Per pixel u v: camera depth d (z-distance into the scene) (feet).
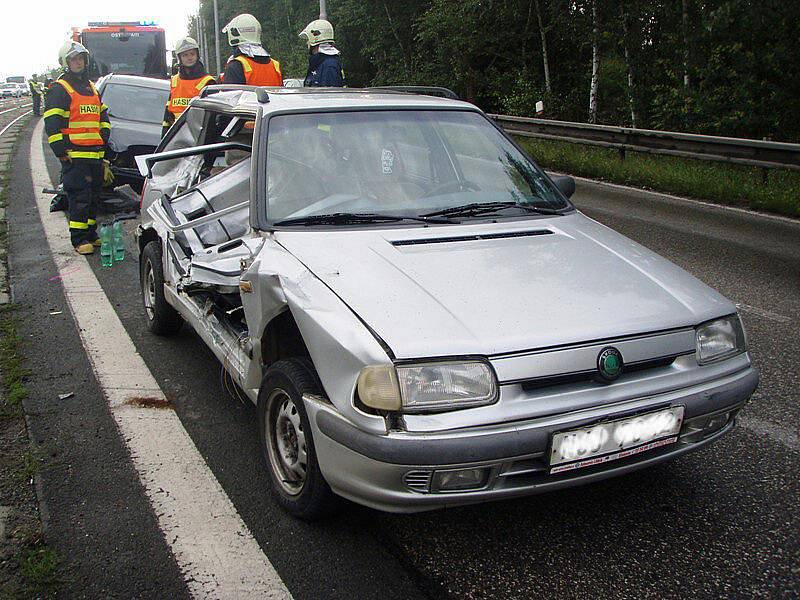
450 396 8.35
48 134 24.91
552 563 9.23
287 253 10.61
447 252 10.56
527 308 9.23
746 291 20.85
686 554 9.37
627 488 10.96
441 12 71.87
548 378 8.64
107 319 18.90
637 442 9.01
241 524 10.04
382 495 8.45
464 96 76.69
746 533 9.80
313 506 9.65
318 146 12.53
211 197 14.48
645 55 59.82
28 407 13.71
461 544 9.64
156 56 79.61
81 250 25.75
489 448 8.23
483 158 13.46
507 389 8.50
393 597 8.61
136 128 36.04
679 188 37.29
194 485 11.05
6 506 10.47
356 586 8.79
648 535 9.78
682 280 10.69
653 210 32.91
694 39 51.55
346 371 8.61
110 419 13.25
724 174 37.68
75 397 14.19
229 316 13.09
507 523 10.09
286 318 10.64
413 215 11.82
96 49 78.43
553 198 13.32
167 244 15.42
